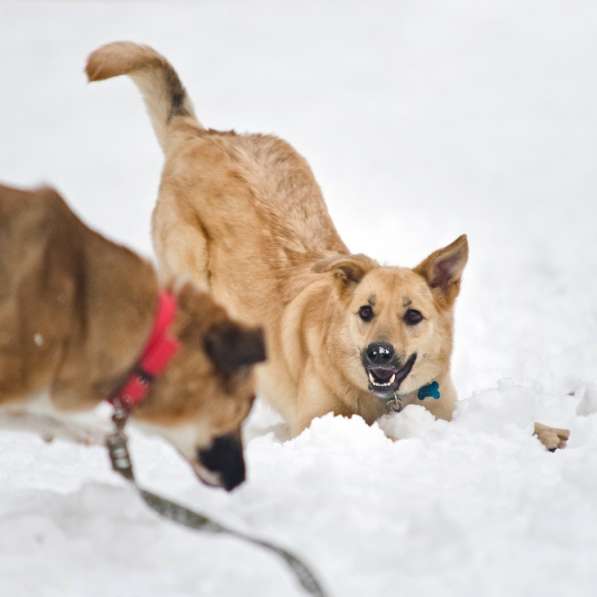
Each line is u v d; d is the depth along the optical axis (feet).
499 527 23.27
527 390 33.73
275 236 39.34
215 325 23.00
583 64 104.83
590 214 65.05
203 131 42.47
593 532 22.91
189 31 115.65
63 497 24.34
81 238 22.85
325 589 19.67
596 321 47.09
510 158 78.84
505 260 55.83
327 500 24.30
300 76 100.22
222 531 21.01
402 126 86.22
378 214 63.36
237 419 23.98
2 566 20.84
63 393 22.90
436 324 34.06
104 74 40.34
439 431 31.60
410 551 21.85
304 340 36.35
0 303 21.93
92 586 20.18
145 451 31.94
